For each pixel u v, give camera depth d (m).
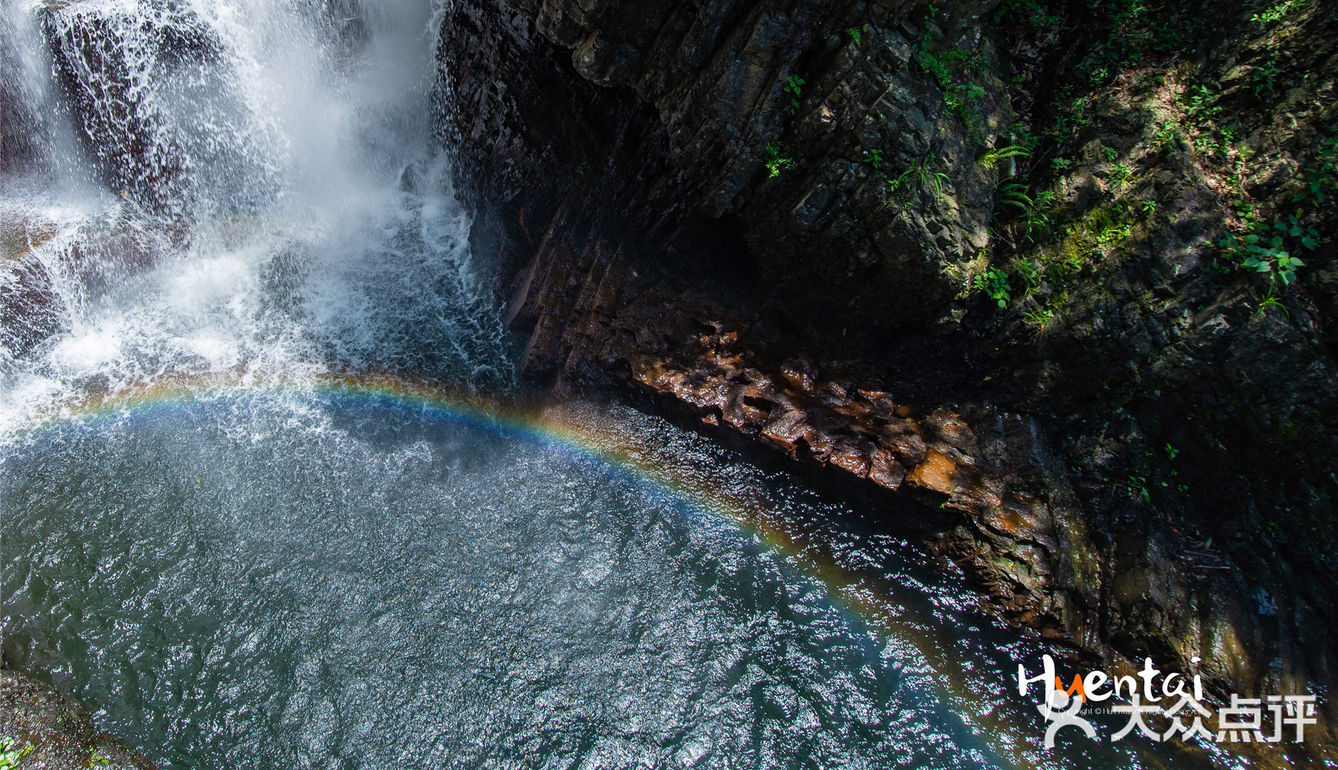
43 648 6.35
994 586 6.27
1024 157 6.72
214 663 6.27
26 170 11.05
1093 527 6.34
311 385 8.79
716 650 6.25
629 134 7.19
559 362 8.25
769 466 7.26
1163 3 6.28
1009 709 5.84
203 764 5.64
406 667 6.21
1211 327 5.78
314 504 7.55
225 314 9.47
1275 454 5.77
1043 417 6.68
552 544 7.07
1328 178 5.41
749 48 5.70
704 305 7.58
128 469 7.92
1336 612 5.71
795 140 6.09
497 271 9.11
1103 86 6.42
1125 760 5.53
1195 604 5.88
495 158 8.38
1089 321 6.26
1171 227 5.94
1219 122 5.93
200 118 10.26
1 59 10.37
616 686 6.04
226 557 7.09
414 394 8.58
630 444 7.67
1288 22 5.65
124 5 9.58
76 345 9.17
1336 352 5.51
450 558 7.01
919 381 7.16
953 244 6.29
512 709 5.93
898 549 6.77
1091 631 6.05
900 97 5.73
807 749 5.65
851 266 6.59
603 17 5.85
